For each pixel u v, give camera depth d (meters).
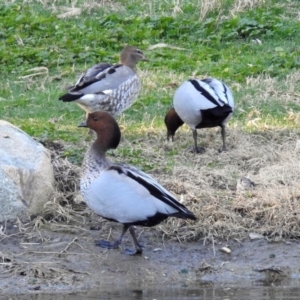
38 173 12.22
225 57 19.30
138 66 18.86
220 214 12.23
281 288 10.73
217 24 20.80
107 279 10.95
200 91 14.31
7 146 12.48
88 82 15.21
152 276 11.06
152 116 16.38
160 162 14.04
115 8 21.95
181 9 21.72
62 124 15.81
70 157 13.93
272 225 12.16
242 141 14.89
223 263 11.45
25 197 12.03
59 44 19.83
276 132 15.34
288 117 16.00
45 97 17.20
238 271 11.27
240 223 12.17
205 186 13.12
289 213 12.25
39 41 20.08
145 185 10.98
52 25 20.89
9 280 10.77
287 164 13.73
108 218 11.19
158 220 11.03
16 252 11.38
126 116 16.33
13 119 15.96
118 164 11.25
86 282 10.84
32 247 11.51
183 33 20.62
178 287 10.77
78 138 14.92
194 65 18.80
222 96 14.26
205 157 14.26
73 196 12.76
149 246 11.71
